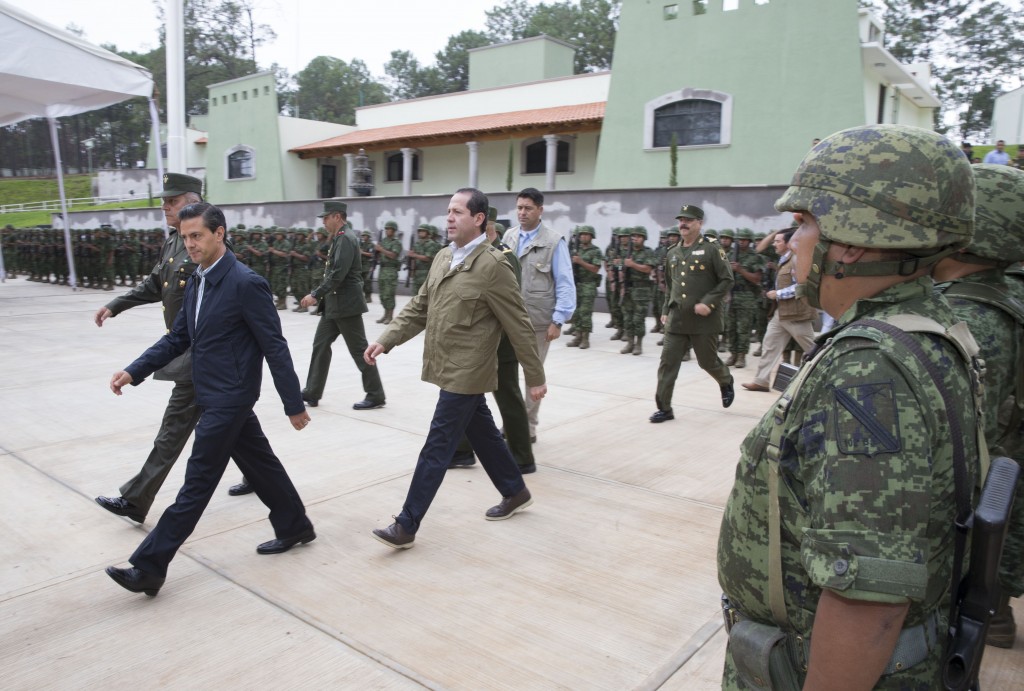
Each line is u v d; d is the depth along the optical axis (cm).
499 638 286
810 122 1513
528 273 539
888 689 118
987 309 220
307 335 1134
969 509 121
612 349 1052
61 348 977
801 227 131
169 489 455
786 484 124
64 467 493
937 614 124
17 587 326
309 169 2753
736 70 1585
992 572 118
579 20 5209
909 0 4609
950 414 115
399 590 324
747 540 134
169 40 1461
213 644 281
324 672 263
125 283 2056
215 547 369
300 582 332
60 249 2072
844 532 108
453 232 365
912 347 115
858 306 126
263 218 2144
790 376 195
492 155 2425
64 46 1245
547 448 544
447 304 364
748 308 916
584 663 269
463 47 6669
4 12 1167
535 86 2378
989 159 1464
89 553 363
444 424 365
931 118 2359
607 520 406
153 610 306
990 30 4462
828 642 110
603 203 1456
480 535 384
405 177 2394
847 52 1473
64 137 6825
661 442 560
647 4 1686
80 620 298
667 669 265
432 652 276
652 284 1001
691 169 1656
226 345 321
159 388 741
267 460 351
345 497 439
